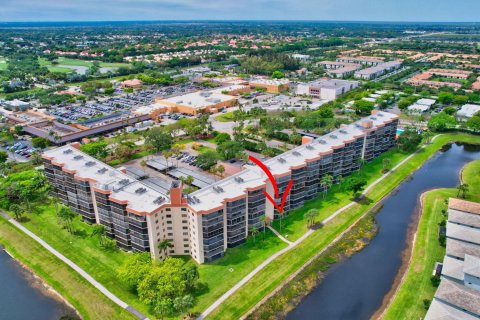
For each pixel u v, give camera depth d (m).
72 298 157.50
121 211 177.25
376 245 196.25
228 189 186.38
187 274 156.38
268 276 168.88
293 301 158.12
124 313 148.75
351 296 161.75
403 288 163.25
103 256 181.50
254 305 154.12
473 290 148.62
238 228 186.00
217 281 164.88
